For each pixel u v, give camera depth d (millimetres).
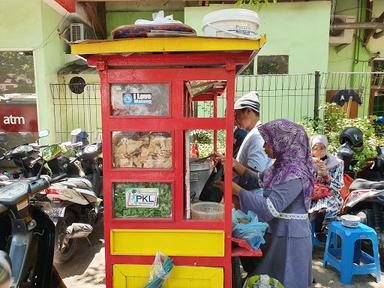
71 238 3500
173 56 1760
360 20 9273
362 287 3162
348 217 3375
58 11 7371
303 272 2248
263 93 8203
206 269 1897
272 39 8117
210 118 1798
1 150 5891
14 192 2248
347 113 7762
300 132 2223
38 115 7004
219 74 1777
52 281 2594
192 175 2262
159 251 1899
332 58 9523
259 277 2189
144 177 1851
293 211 2252
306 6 7984
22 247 2246
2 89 7047
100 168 5047
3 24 6754
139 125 1818
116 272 1918
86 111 7703
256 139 2883
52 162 4340
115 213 1900
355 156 4582
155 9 8953
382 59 9516
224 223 1867
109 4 8969
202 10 7922
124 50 1682
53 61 7289
